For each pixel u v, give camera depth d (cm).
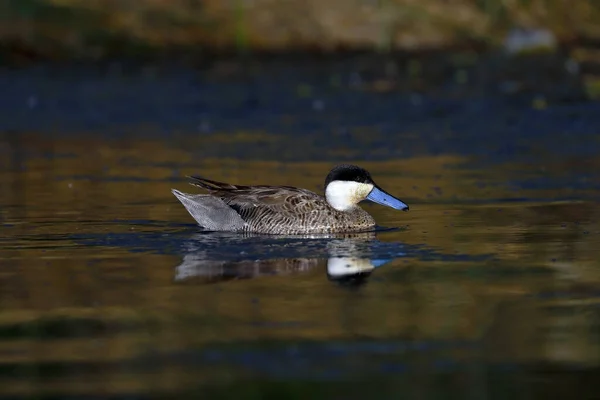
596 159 2145
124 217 1642
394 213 1683
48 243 1455
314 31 3325
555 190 1856
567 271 1274
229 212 1536
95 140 2411
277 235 1506
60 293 1189
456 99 2797
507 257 1353
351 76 3044
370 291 1192
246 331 1054
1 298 1171
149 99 2817
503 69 3108
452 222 1595
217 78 3033
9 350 1005
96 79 3016
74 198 1808
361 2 3400
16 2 3212
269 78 3031
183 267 1305
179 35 3278
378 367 959
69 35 3219
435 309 1116
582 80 2977
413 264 1317
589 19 3575
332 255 1369
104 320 1091
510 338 1030
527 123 2528
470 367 958
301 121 2595
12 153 2270
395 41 3334
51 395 900
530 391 902
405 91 2889
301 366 962
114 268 1305
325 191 1567
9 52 3145
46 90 2895
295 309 1121
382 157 2208
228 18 3334
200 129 2530
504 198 1792
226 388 911
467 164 2122
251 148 2314
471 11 3475
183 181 1972
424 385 915
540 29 3369
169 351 1000
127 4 3322
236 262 1333
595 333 1041
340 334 1042
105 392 904
